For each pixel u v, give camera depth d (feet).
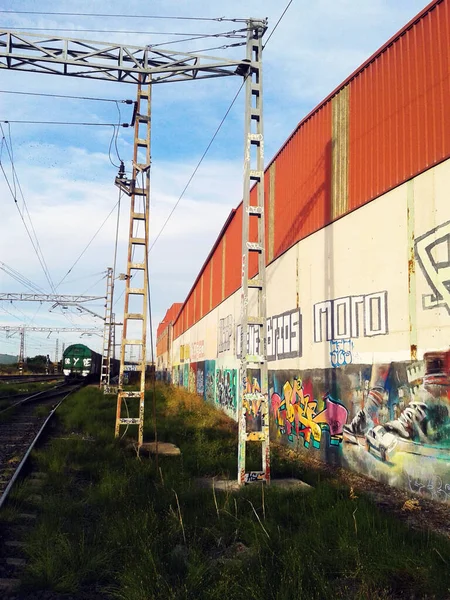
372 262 30.73
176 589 14.35
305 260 40.75
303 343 40.45
